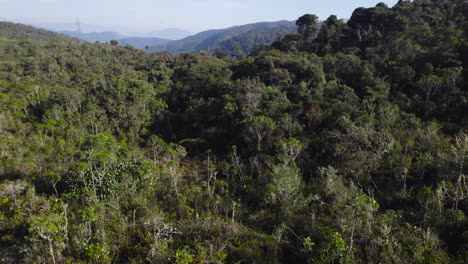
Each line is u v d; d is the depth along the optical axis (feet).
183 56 259.80
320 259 49.96
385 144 79.51
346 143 82.48
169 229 58.39
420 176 73.56
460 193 61.62
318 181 75.72
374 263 48.73
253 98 117.19
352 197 60.23
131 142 122.21
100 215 60.03
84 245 53.26
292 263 53.78
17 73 208.44
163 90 168.86
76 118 121.80
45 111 125.29
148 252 53.11
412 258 48.98
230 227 59.82
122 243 56.70
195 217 65.57
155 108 144.97
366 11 205.98
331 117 103.71
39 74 208.03
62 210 63.57
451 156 71.26
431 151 78.23
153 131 134.21
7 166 81.71
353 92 117.39
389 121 90.99
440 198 60.95
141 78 196.34
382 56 147.43
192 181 86.89
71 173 73.77
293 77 138.41
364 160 77.30
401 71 119.75
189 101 151.64
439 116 98.12
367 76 125.59
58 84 185.68
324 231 55.88
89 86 163.63
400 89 115.96
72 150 93.40
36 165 84.23
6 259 53.57
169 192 75.05
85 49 278.26
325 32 200.85
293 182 70.49
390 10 198.39
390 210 61.87
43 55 253.65
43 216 54.54
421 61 125.49
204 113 133.49
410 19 181.27
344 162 79.20
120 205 67.00
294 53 185.98
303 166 86.38
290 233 59.26
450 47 122.62
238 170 90.89
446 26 162.40
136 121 131.03
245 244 56.03
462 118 93.20
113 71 220.02
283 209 66.13
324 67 145.59
